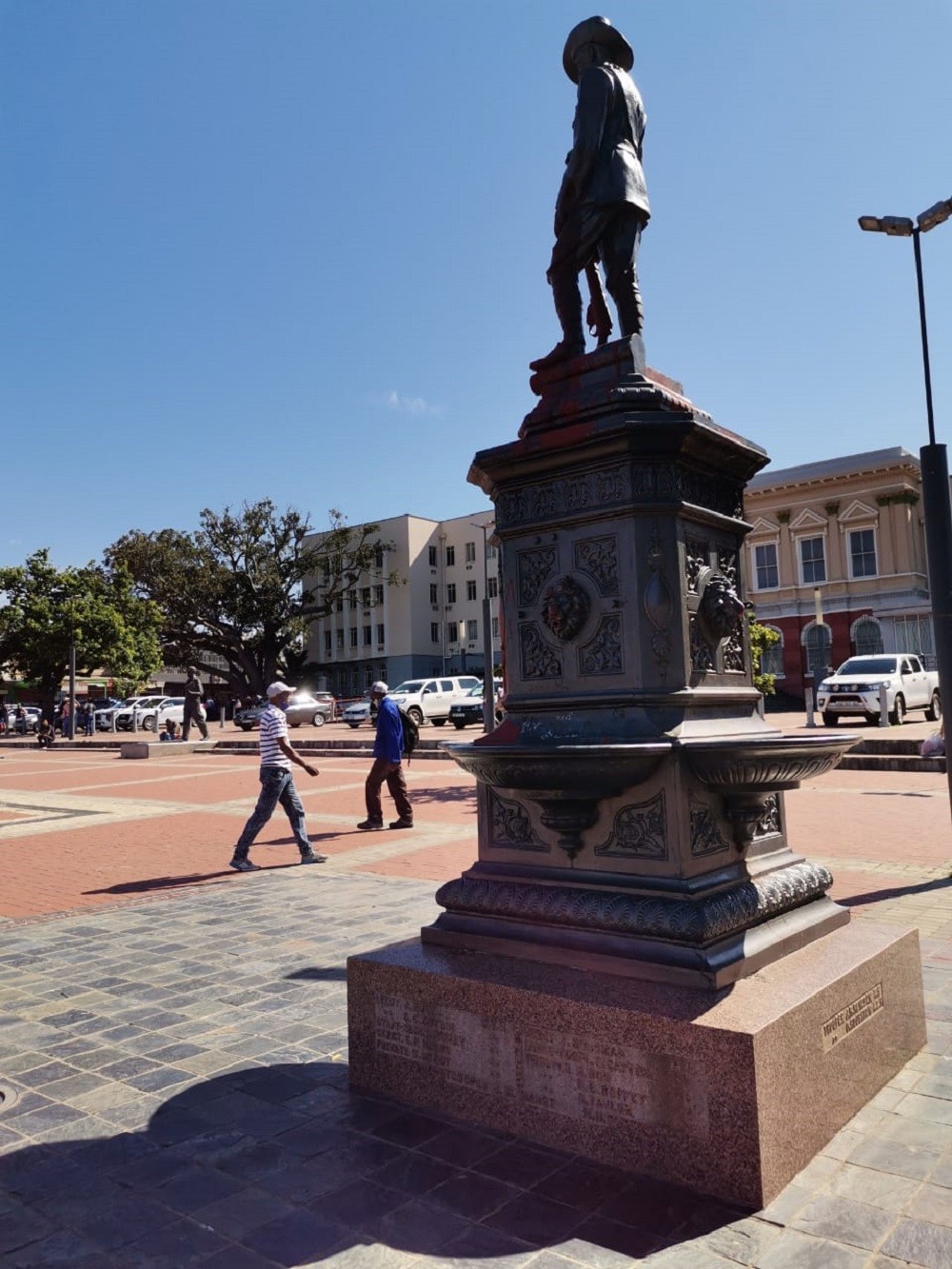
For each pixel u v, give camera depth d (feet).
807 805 36.11
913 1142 8.77
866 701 69.82
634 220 11.55
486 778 10.21
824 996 8.96
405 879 24.39
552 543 10.99
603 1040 8.62
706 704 10.46
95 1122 9.93
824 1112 8.80
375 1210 7.94
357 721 120.57
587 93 11.50
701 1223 7.51
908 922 17.42
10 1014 13.84
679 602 10.23
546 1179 8.34
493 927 10.52
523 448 10.91
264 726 26.78
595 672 10.44
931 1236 7.23
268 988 14.87
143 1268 7.20
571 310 11.92
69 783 60.44
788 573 131.95
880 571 125.08
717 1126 7.91
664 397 10.48
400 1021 10.27
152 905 21.93
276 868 26.68
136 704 155.84
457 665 209.05
